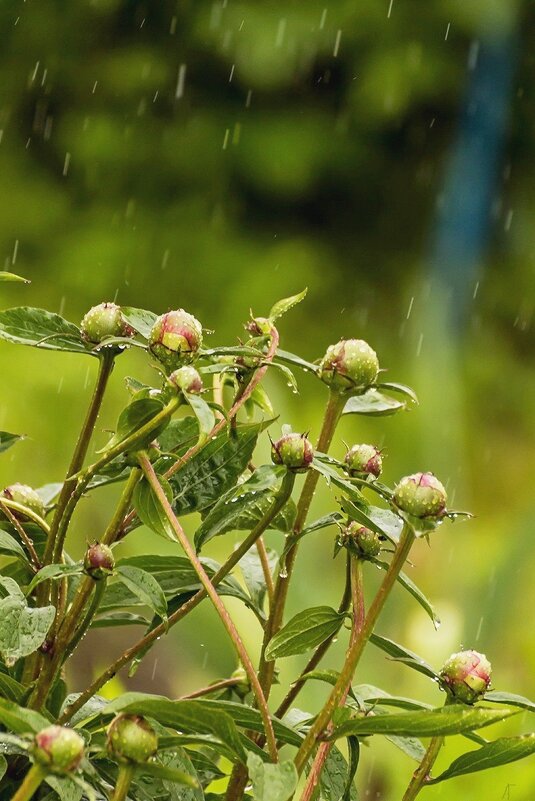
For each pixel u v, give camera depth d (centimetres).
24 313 251
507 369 955
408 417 740
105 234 985
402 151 1041
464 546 603
